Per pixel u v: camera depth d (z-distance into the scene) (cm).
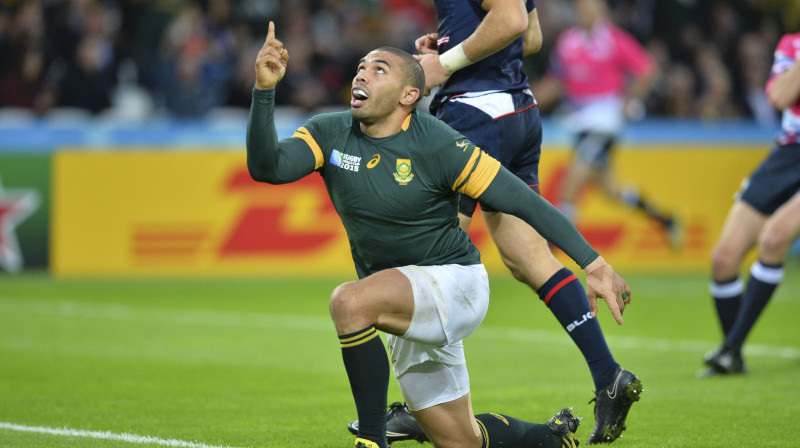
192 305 3622
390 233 1380
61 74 4791
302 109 4912
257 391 2134
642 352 2667
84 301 3709
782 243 2239
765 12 6047
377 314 1314
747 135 4806
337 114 1418
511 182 1352
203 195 4397
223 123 4794
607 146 4247
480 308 1388
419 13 5684
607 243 4584
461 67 1653
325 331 3056
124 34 5069
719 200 4750
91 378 2288
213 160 4403
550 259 1672
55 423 1802
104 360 2538
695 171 4722
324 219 4456
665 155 4694
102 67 4869
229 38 5034
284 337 2938
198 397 2066
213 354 2641
